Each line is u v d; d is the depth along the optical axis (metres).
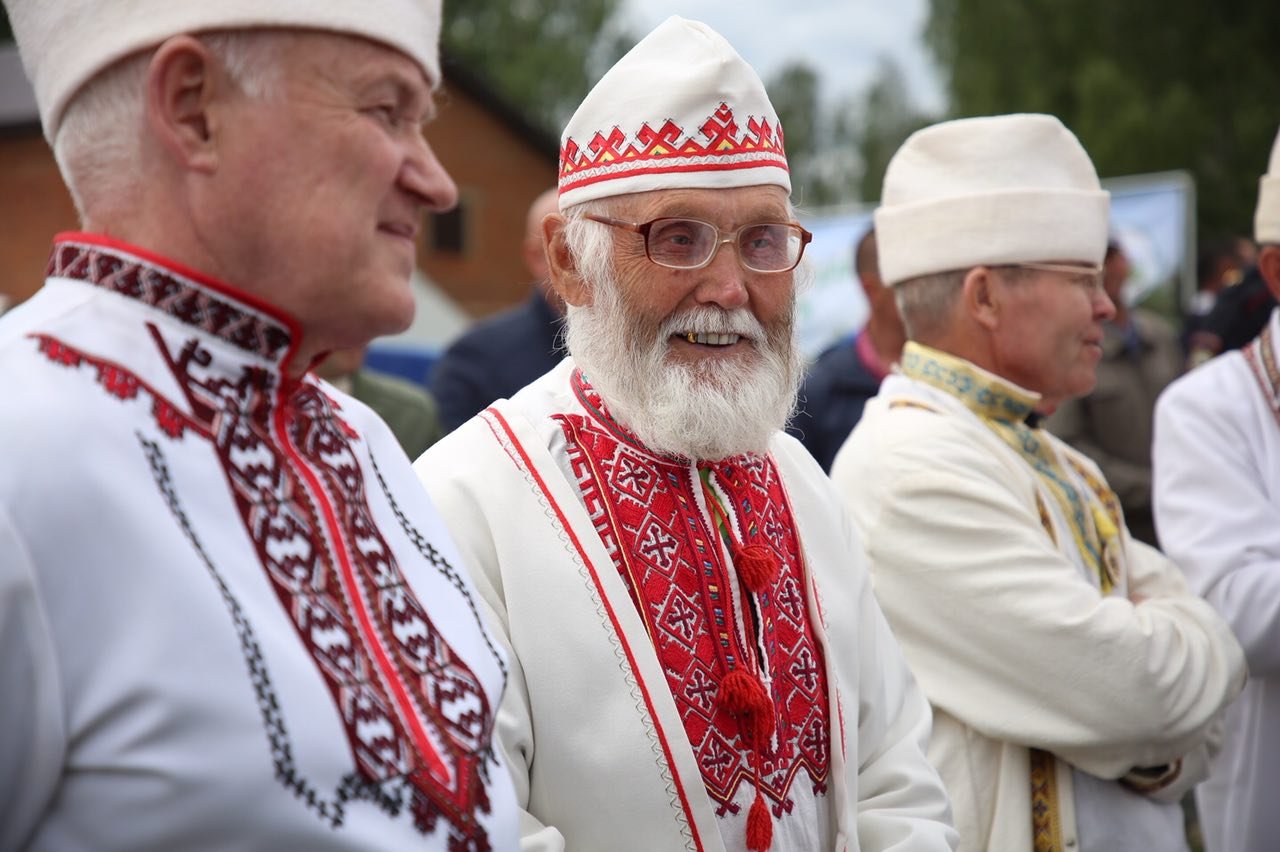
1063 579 2.46
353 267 1.26
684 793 1.82
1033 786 2.52
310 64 1.23
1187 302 7.81
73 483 1.10
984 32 25.19
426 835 1.20
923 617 2.54
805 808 1.94
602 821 1.82
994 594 2.47
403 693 1.26
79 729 1.09
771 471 2.15
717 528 1.99
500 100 20.88
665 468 1.99
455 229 21.02
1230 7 23.16
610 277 1.99
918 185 2.84
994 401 2.72
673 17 2.09
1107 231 2.82
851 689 2.08
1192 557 2.95
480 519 1.92
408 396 4.05
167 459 1.17
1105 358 5.16
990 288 2.72
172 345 1.21
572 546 1.90
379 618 1.29
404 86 1.30
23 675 1.07
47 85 1.25
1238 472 3.01
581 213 2.04
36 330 1.18
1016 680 2.47
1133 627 2.41
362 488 1.39
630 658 1.86
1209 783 3.19
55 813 1.10
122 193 1.24
